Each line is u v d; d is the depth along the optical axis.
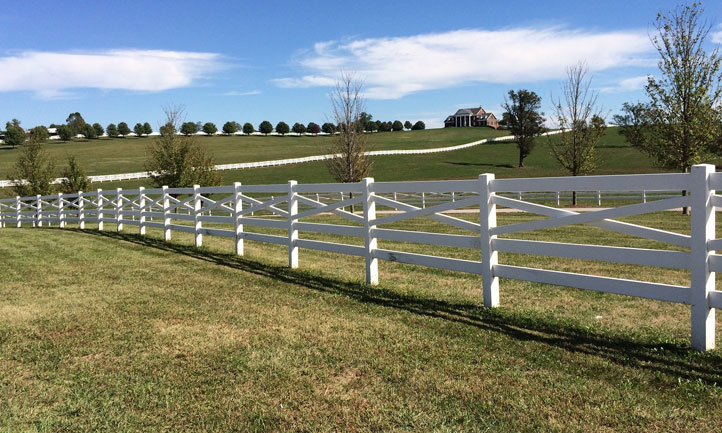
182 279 8.55
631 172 54.44
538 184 5.52
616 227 4.89
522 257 10.29
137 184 56.25
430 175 60.72
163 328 5.70
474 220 18.50
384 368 4.34
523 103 68.44
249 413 3.62
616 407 3.49
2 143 125.81
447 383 3.99
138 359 4.75
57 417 3.65
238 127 162.38
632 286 4.81
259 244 13.32
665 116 21.59
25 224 24.70
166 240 13.94
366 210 7.71
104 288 7.96
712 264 4.31
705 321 4.34
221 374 4.34
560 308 6.21
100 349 5.06
